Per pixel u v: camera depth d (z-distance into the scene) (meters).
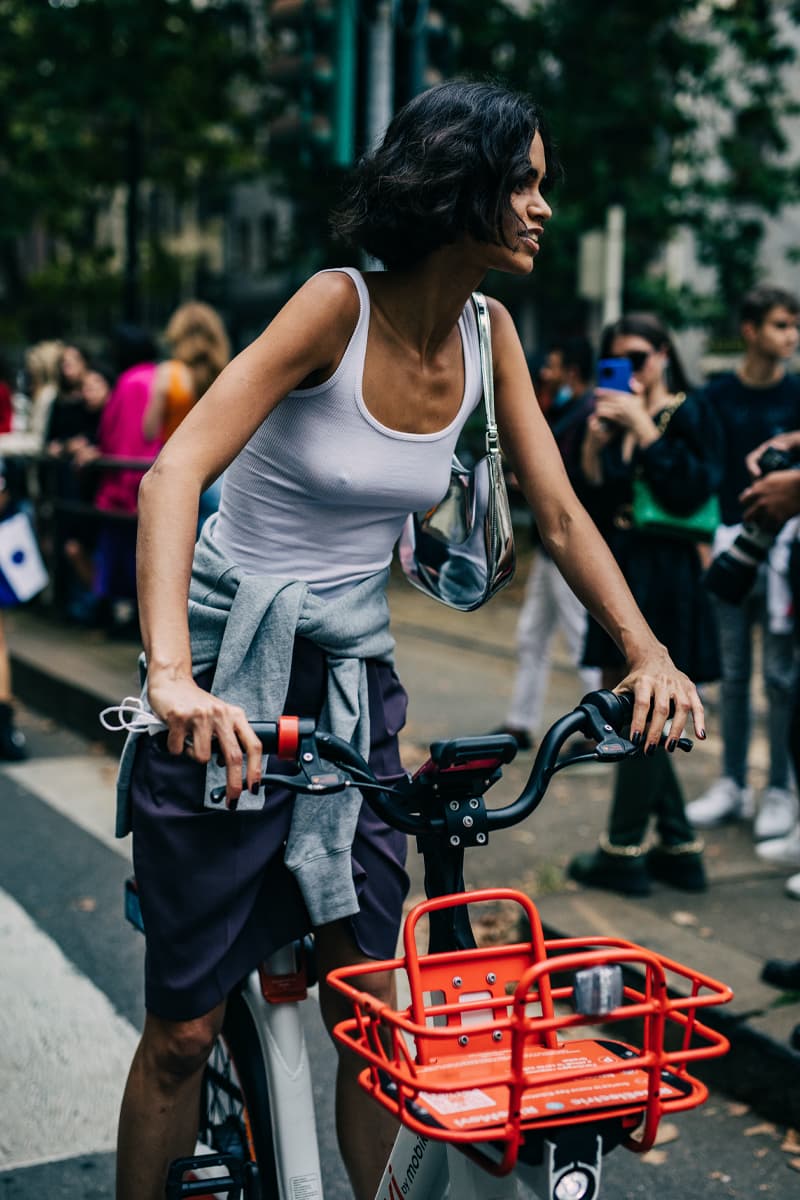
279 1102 2.00
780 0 15.94
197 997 1.92
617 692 1.76
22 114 16.52
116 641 8.11
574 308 22.80
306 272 14.88
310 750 1.55
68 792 5.72
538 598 5.91
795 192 14.65
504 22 13.20
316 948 2.06
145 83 14.16
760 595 4.80
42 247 36.09
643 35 13.46
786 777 4.81
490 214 1.75
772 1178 2.84
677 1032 3.29
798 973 3.32
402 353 1.87
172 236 35.66
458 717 6.70
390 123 1.83
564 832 4.95
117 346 8.15
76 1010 3.61
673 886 4.23
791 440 3.50
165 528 1.68
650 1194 2.78
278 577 1.95
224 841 1.91
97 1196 2.75
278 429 1.90
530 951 1.65
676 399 4.18
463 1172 1.51
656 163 14.59
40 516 9.55
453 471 2.04
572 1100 1.40
